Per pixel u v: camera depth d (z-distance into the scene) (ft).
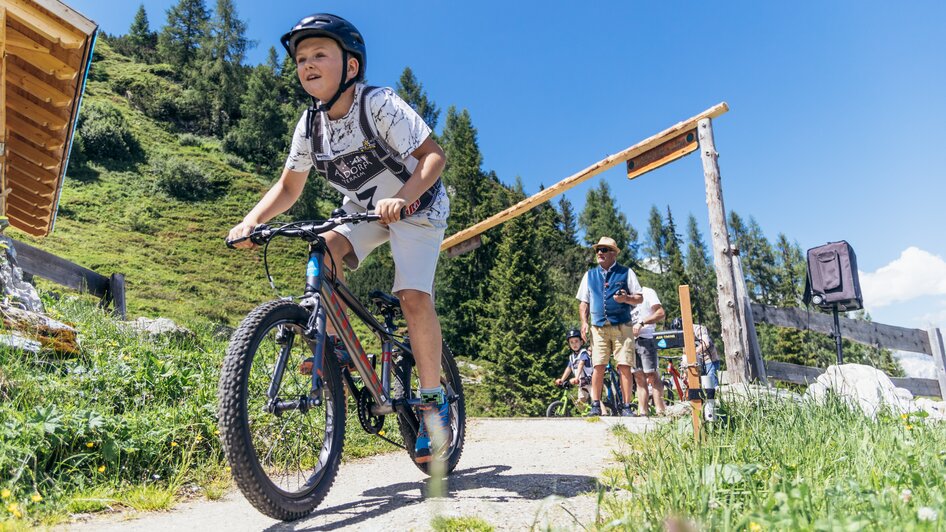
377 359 10.12
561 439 15.30
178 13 374.84
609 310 23.12
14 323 14.40
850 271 24.48
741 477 7.15
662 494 6.95
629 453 12.31
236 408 7.32
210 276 172.24
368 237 9.59
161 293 145.07
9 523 7.38
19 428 9.57
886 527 5.08
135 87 323.16
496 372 146.10
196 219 218.38
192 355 18.04
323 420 9.42
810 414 11.94
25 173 29.81
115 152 244.42
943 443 9.61
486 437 16.48
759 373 24.25
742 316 24.62
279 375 8.02
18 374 12.14
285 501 7.82
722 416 11.58
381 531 7.30
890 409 13.75
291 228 8.55
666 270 378.94
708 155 25.35
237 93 337.31
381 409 9.76
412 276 9.21
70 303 22.95
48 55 21.54
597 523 6.47
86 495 9.08
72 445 9.98
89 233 179.63
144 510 8.85
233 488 10.30
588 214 378.53
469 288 194.49
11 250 18.81
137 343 18.65
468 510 7.99
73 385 12.87
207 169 261.44
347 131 9.01
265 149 304.71
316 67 8.67
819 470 7.72
